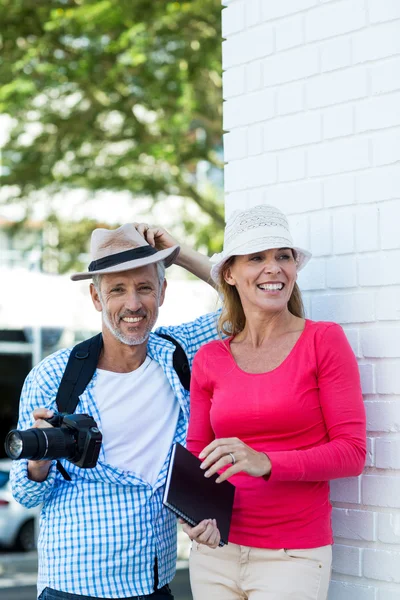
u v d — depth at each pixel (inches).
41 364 152.9
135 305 146.9
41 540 149.0
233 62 168.2
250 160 165.2
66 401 148.0
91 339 154.3
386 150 144.1
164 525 148.0
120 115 520.4
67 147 516.7
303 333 130.1
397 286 141.6
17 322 516.4
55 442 134.1
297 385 126.7
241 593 131.4
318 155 153.9
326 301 151.4
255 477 129.4
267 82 162.4
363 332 145.6
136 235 151.9
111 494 144.3
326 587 129.2
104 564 142.6
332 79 151.9
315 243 153.7
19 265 603.5
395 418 140.6
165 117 502.6
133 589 143.3
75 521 144.1
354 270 147.6
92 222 581.3
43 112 510.0
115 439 147.3
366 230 146.3
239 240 131.9
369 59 146.7
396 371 140.9
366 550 143.2
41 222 603.5
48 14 485.4
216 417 131.6
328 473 122.3
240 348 135.9
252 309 133.7
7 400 763.4
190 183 595.2
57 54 489.1
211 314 164.2
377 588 141.6
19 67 482.6
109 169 525.7
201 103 484.1
